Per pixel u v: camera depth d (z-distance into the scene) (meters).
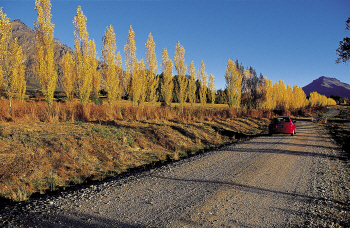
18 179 5.90
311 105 92.25
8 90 16.06
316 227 3.38
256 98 42.38
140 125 14.62
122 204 4.21
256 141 13.39
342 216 3.79
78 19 20.88
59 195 4.91
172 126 15.74
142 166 8.36
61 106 17.02
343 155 9.20
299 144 12.13
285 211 3.94
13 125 10.98
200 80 38.72
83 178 6.72
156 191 4.98
